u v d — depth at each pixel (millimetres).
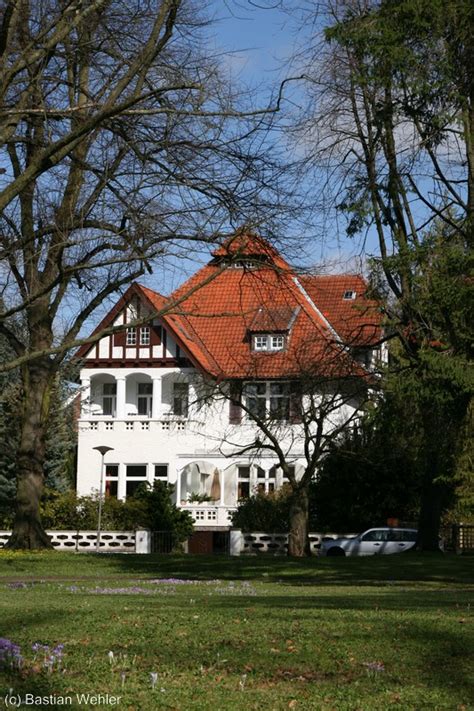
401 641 9945
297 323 53625
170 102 19516
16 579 24750
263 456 54750
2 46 17188
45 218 22281
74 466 61625
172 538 44500
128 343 56438
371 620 11008
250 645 9797
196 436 55969
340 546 41844
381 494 44750
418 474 43562
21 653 9523
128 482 56938
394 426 26406
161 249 18734
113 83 20672
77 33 20641
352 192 26219
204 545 50438
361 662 9242
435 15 21375
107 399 59625
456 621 11000
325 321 55312
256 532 42156
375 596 16312
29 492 32500
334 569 27609
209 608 12492
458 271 22922
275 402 49000
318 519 45719
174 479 55844
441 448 26844
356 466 44406
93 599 14742
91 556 29984
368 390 33938
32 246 22469
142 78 16797
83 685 8445
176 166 19734
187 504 52906
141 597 15469
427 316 24156
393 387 23344
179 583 21906
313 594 17625
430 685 8594
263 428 36938
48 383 32688
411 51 21562
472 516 41969
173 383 57438
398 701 8148
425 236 24141
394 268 24234
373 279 27016
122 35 20438
